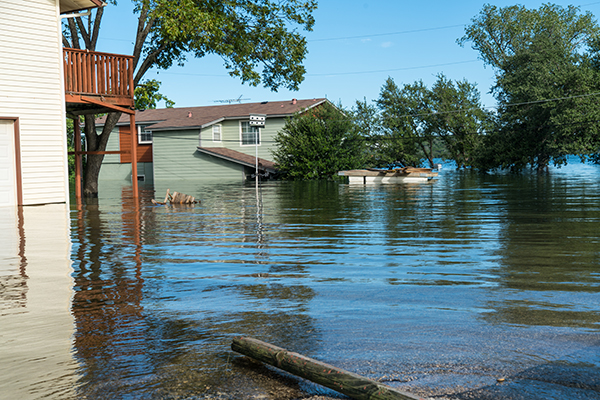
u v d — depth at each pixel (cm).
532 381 215
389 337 276
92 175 1958
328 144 3066
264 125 3262
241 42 2158
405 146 3972
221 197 1561
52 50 1355
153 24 2034
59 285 426
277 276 453
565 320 303
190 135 3316
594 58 3466
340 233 739
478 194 1498
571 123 3009
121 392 213
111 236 735
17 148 1293
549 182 2072
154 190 2111
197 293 392
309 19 2289
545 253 548
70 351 264
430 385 212
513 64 3656
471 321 304
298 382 223
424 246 612
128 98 1565
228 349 265
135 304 361
